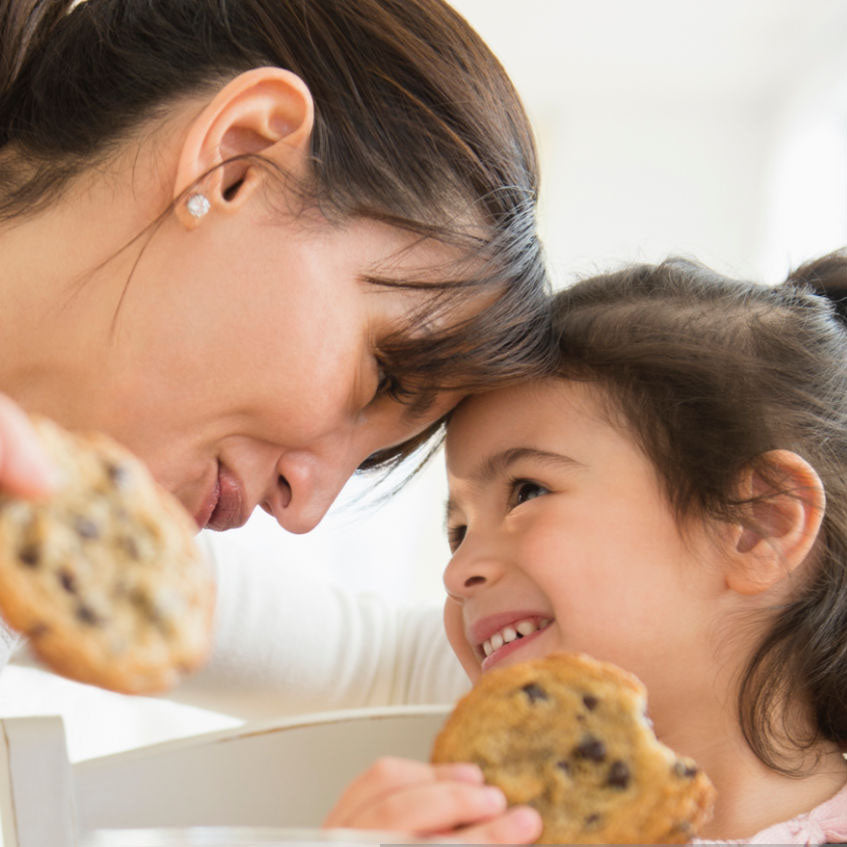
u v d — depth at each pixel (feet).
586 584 3.00
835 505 3.24
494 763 2.17
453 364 2.78
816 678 3.08
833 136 10.84
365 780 2.03
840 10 9.73
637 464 3.09
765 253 10.94
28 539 1.46
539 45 11.18
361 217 2.66
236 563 3.93
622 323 3.31
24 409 2.73
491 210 2.87
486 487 3.24
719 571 3.04
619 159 11.96
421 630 4.26
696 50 10.92
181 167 2.55
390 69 2.80
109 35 2.84
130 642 1.50
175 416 2.65
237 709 3.98
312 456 2.81
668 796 2.12
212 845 1.41
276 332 2.58
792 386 3.32
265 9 2.84
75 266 2.64
